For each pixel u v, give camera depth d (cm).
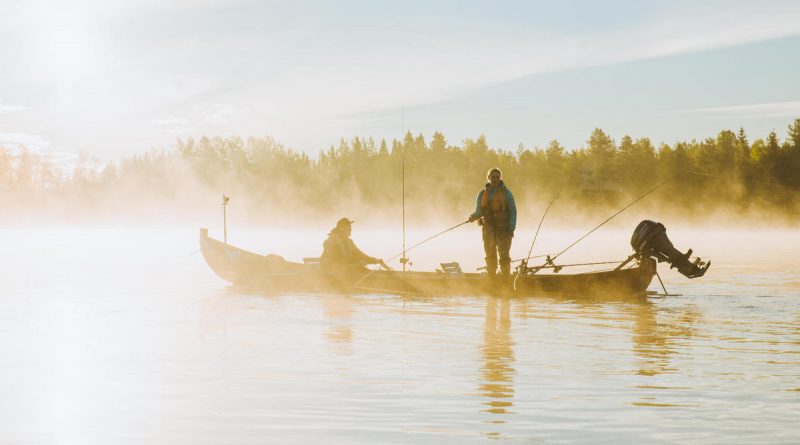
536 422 589
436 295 1535
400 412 619
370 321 1156
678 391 686
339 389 697
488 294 1507
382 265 1648
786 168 11194
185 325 1115
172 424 590
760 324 1108
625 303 1375
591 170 12338
